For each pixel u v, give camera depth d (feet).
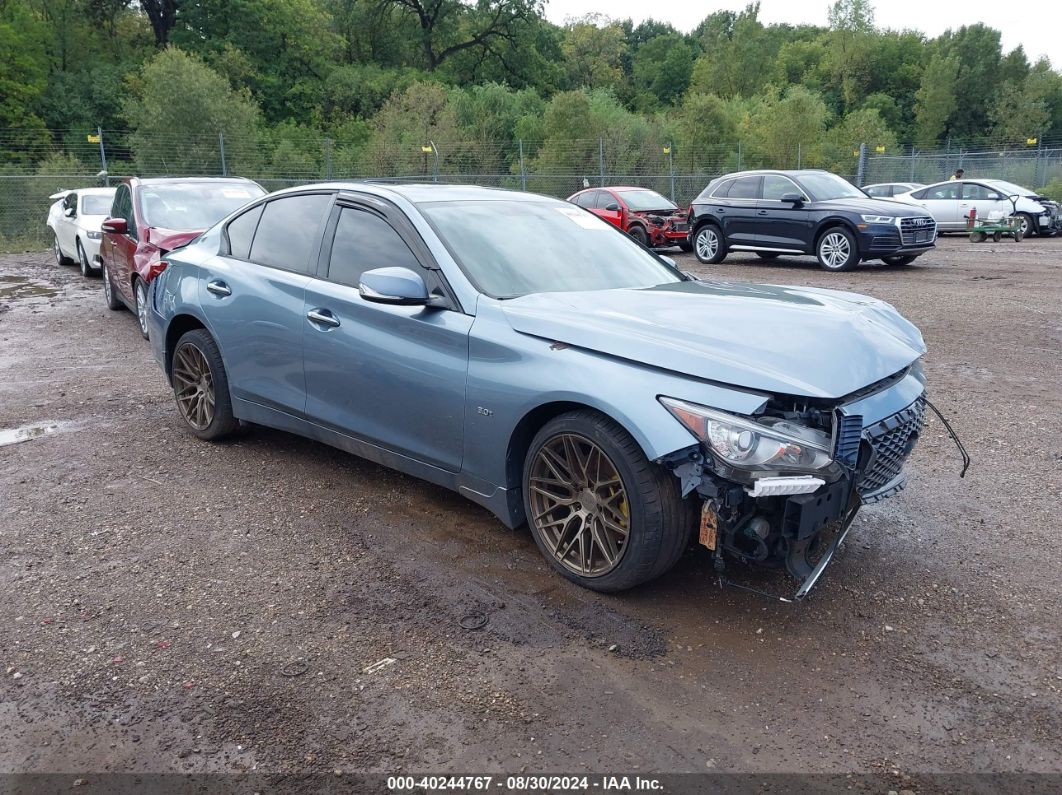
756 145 130.82
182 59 108.17
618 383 10.29
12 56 148.36
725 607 10.96
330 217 14.93
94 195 50.60
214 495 14.88
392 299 11.98
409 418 12.91
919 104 244.01
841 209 47.85
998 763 8.15
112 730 8.58
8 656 9.87
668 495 10.26
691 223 56.24
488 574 11.86
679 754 8.23
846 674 9.57
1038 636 10.39
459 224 13.61
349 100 189.57
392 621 10.62
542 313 11.56
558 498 11.44
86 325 32.35
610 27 287.69
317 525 13.57
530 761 8.14
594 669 9.61
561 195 105.60
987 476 15.89
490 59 229.86
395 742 8.41
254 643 10.14
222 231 17.44
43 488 15.24
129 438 18.16
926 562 12.37
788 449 9.57
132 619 10.70
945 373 23.95
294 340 14.70
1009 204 70.03
